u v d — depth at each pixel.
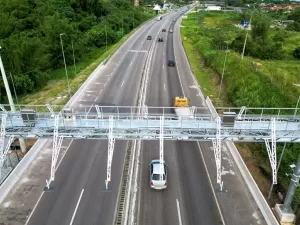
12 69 57.38
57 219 24.94
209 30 121.75
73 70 71.50
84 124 25.02
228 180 30.55
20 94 56.97
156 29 125.31
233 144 35.56
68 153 34.72
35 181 29.67
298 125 24.92
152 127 24.62
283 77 61.84
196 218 25.38
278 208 25.81
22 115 24.06
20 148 36.28
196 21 148.38
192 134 23.70
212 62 68.94
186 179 30.56
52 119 25.59
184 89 57.06
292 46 99.62
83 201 27.05
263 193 29.11
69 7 104.44
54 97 52.34
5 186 27.78
